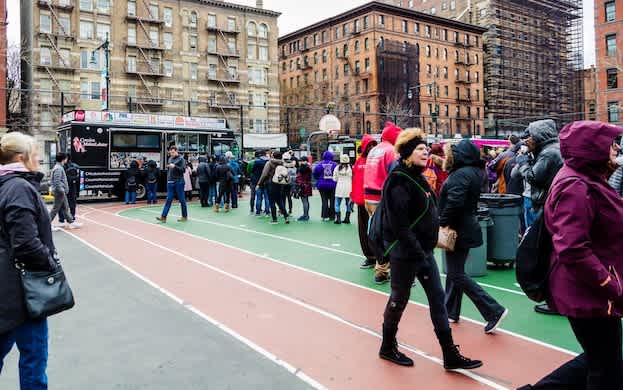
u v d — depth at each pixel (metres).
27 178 3.17
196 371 4.28
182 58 55.72
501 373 4.17
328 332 5.24
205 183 18.56
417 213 4.07
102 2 50.75
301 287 7.07
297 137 64.06
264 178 14.17
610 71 50.41
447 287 5.45
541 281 2.99
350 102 70.19
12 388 4.04
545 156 5.73
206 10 57.62
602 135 2.74
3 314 2.92
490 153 14.75
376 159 7.04
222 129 23.83
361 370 4.27
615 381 2.81
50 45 47.75
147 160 21.45
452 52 74.81
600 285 2.64
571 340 4.91
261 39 61.72
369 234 4.50
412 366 4.33
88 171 19.97
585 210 2.69
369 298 6.50
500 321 5.00
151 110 53.72
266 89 61.88
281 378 4.13
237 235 11.81
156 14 54.22
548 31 81.69
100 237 11.56
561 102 83.00
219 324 5.51
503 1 76.12
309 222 14.16
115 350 4.77
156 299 6.50
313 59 77.94
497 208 7.66
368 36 67.88
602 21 51.00
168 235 11.84
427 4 85.94
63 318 5.73
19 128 39.34
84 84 49.50
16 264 3.00
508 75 76.69
